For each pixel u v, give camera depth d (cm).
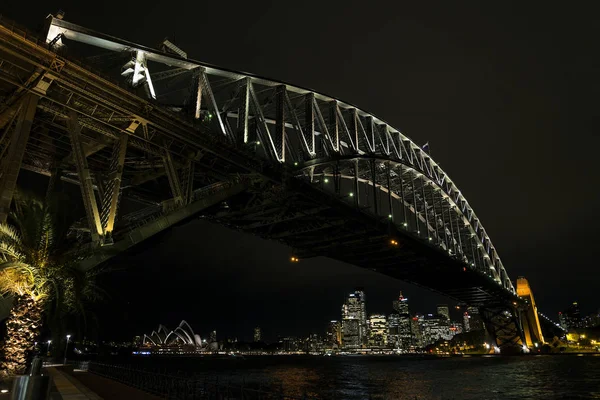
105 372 3164
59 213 1886
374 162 6406
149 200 3941
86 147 3112
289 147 4756
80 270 1850
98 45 2961
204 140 3247
